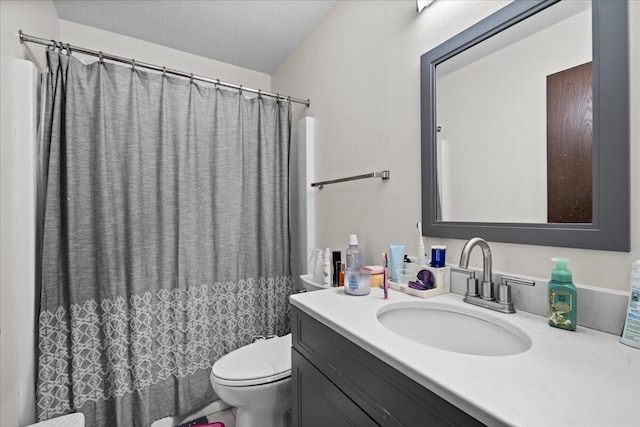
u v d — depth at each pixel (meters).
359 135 1.60
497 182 0.98
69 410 1.44
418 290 1.06
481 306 0.92
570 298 0.74
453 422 0.51
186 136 1.76
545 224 0.86
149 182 1.65
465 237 1.07
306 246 2.04
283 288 2.06
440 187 1.17
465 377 0.54
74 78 1.49
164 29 2.02
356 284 1.10
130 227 1.58
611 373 0.55
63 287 1.46
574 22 0.81
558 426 0.41
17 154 1.31
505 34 0.96
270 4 1.79
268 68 2.58
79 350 1.46
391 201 1.40
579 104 0.79
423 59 1.22
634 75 0.70
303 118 2.07
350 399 0.79
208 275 1.80
